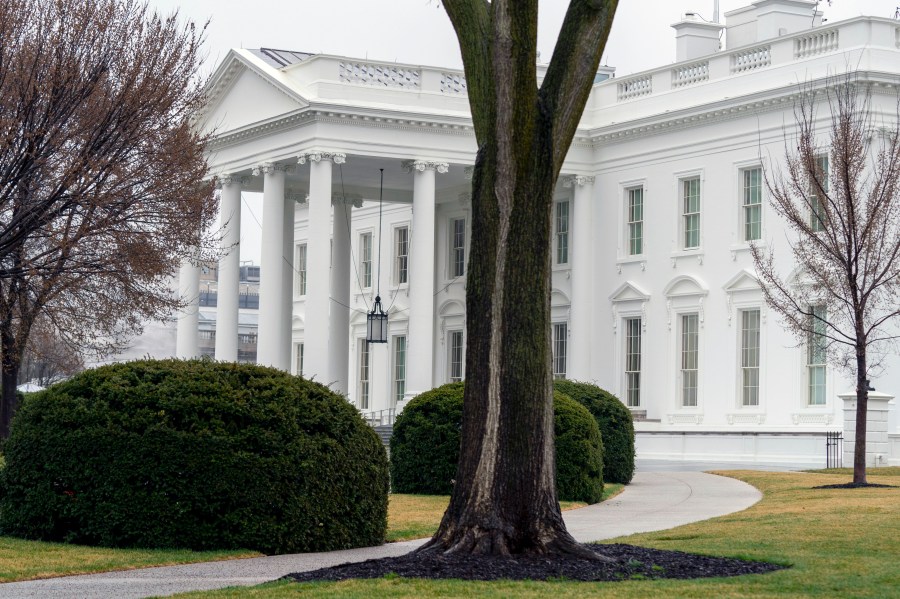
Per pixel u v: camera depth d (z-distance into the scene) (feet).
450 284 233.76
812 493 107.76
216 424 70.28
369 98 200.85
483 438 63.26
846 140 116.16
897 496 99.66
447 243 235.40
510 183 63.98
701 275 188.65
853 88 144.66
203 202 137.80
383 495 76.18
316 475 71.46
